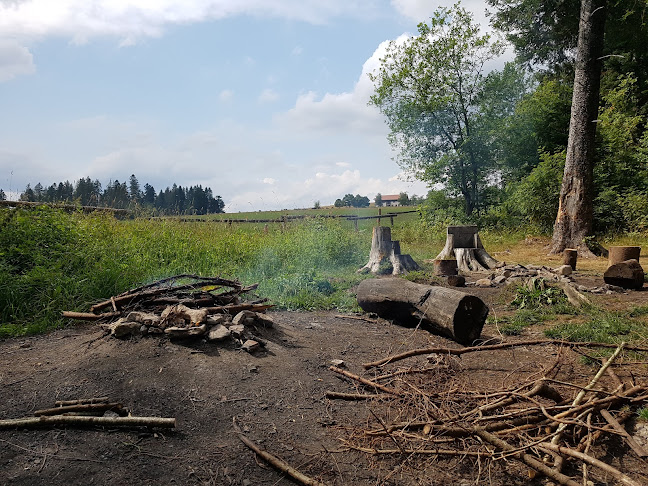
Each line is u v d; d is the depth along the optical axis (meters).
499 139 23.05
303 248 12.15
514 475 2.81
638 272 8.98
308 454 3.01
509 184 22.62
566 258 11.84
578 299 7.46
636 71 24.69
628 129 20.20
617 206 18.47
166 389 3.64
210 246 11.16
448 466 2.92
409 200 69.62
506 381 4.33
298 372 4.28
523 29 25.75
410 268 11.54
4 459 2.70
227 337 4.46
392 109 23.88
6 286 6.19
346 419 3.54
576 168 15.47
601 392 3.48
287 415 3.52
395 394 3.91
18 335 5.42
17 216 7.71
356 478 2.79
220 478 2.70
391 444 3.16
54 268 6.82
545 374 4.16
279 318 6.60
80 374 3.80
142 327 4.46
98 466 2.71
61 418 3.07
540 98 23.17
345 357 4.95
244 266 10.48
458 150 22.95
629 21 22.22
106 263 7.70
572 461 2.93
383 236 11.78
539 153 22.92
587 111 15.29
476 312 5.64
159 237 11.02
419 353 4.72
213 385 3.78
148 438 3.05
